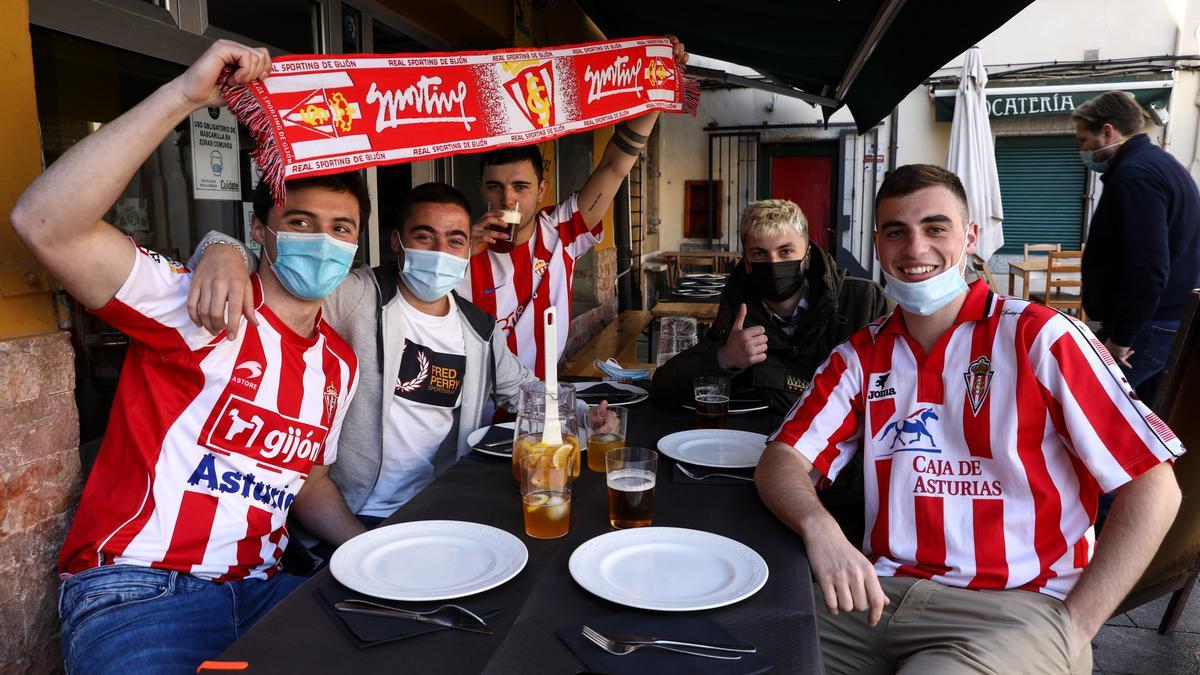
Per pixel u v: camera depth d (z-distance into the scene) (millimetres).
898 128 10156
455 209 2070
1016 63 9828
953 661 1413
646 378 2885
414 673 984
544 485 1410
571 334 5645
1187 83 9383
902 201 1597
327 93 1712
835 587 1319
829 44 3842
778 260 2355
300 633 1082
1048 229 10148
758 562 1288
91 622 1426
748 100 10523
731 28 4227
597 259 6652
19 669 1616
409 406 2127
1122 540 1435
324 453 1885
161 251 2355
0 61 1587
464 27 4242
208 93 1431
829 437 1707
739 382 2547
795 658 1026
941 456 1598
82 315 1939
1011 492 1547
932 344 1652
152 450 1568
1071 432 1489
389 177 4145
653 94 2838
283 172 1605
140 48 2197
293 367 1721
